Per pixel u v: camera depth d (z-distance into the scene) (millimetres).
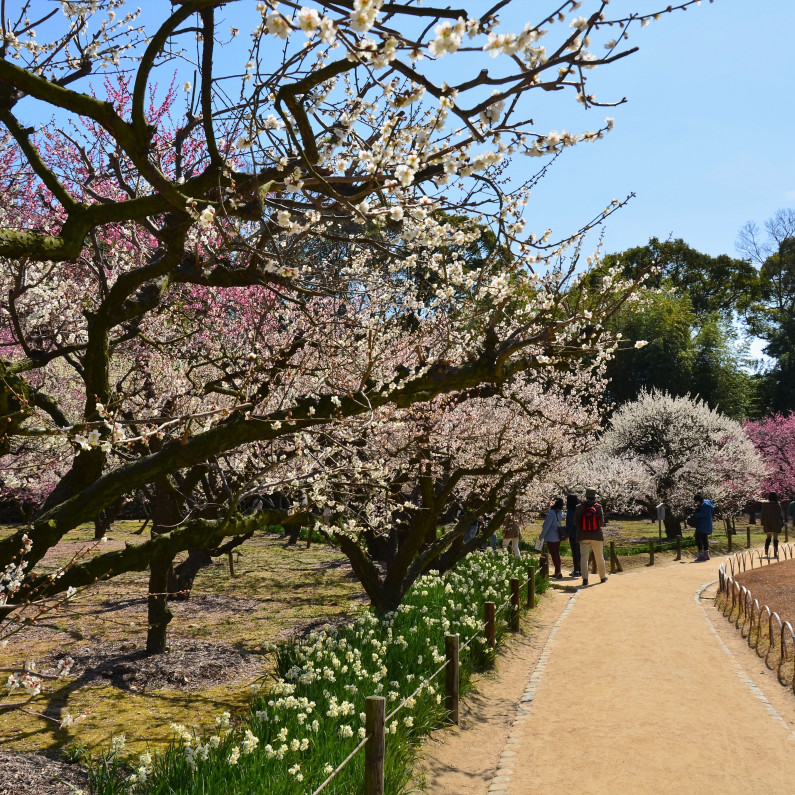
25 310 7785
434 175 4543
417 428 9961
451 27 2822
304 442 6797
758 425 41938
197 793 4438
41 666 8844
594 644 11055
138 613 12016
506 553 17422
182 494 8750
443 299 7637
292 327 8297
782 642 9578
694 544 26000
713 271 60031
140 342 8586
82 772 5789
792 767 6293
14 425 4047
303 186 4031
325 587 14945
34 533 4461
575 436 14445
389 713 6273
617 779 6070
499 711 8109
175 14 3797
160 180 4027
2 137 8156
